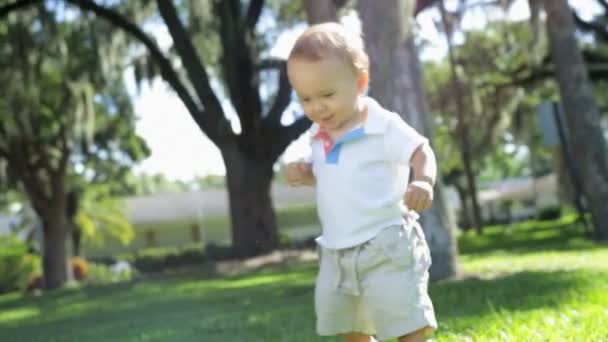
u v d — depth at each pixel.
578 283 6.30
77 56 20.45
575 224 25.89
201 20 19.30
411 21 7.97
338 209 3.05
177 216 46.19
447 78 29.34
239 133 18.94
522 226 36.91
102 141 28.56
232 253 18.84
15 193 37.97
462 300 6.12
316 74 2.88
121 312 8.80
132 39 20.31
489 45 25.36
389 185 3.02
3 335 7.71
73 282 27.14
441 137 35.44
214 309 7.87
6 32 19.52
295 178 3.26
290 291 8.95
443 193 8.05
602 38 22.73
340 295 3.05
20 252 32.22
